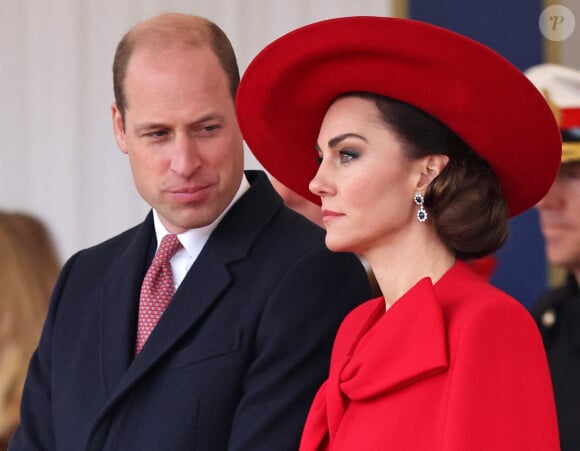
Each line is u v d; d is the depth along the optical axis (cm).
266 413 744
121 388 762
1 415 1223
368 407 661
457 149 677
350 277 795
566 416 912
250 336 764
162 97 764
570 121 989
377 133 669
